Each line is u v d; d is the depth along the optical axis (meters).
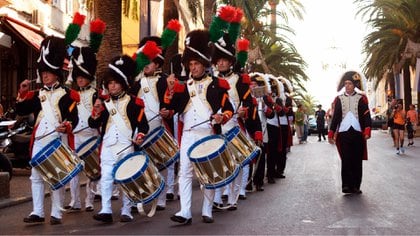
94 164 9.24
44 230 8.02
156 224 8.32
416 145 29.20
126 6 24.77
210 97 8.27
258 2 30.80
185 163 8.23
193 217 8.87
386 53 43.69
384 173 14.96
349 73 11.62
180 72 10.69
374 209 9.45
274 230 7.80
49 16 24.06
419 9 40.62
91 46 9.70
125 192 7.93
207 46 8.43
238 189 9.41
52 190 8.19
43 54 8.44
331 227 8.00
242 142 8.79
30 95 8.56
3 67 21.83
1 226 8.43
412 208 9.52
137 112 8.48
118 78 8.45
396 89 50.97
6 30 20.59
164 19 21.97
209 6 23.75
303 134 34.78
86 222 8.58
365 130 11.19
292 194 11.31
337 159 20.08
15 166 15.57
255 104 9.55
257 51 35.06
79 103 9.58
